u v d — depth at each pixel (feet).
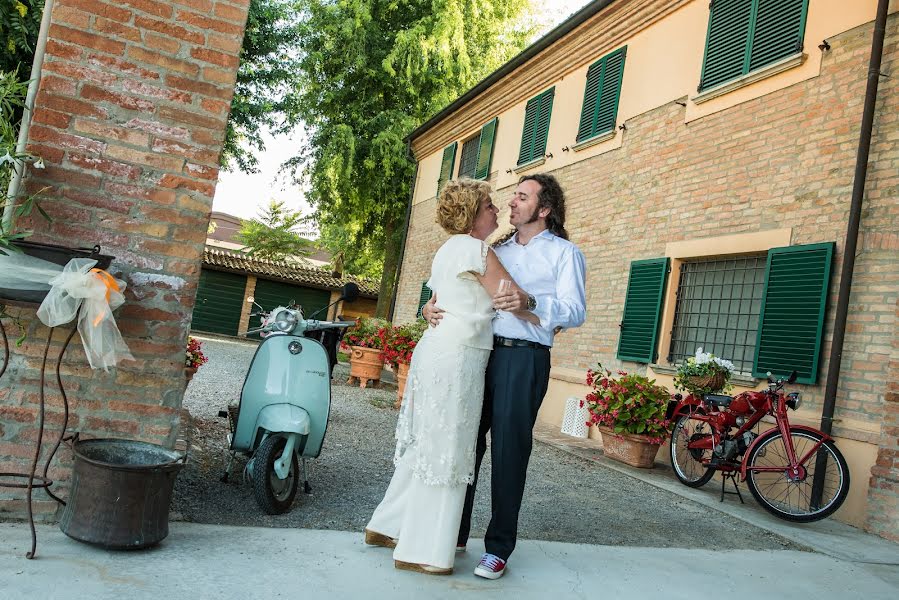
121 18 10.46
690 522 16.06
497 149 44.19
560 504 16.31
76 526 9.00
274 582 8.82
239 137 67.21
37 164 9.89
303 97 68.64
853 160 19.76
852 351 18.58
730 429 19.90
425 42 65.67
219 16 10.95
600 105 32.76
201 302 85.30
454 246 10.52
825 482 17.99
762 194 22.70
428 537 10.02
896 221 18.19
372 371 37.29
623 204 30.12
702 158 25.76
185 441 16.35
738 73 24.47
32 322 10.09
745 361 22.71
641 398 22.81
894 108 18.81
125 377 10.48
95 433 10.36
